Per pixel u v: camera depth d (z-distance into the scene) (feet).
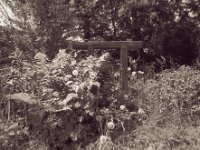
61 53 10.32
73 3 15.64
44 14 12.55
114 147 8.61
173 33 17.02
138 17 16.96
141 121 9.86
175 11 17.43
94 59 10.29
